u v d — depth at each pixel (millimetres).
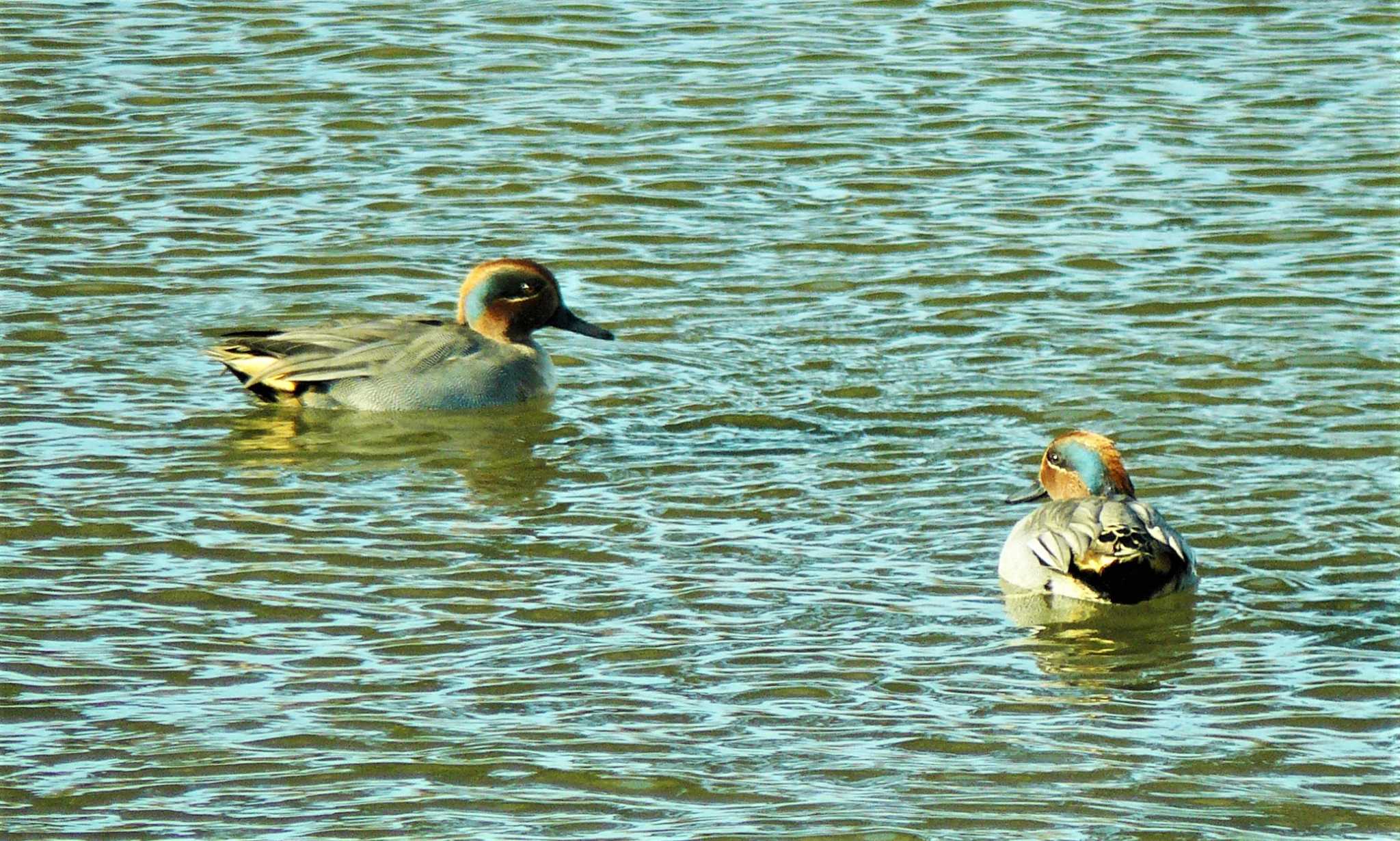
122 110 26703
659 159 25047
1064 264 21641
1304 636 13547
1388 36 29766
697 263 21891
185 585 14461
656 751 12000
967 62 28688
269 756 11930
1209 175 24375
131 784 11594
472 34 29938
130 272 21531
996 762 11844
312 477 16750
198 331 20156
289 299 21016
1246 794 11438
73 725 12320
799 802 11359
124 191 23891
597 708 12562
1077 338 19641
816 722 12367
